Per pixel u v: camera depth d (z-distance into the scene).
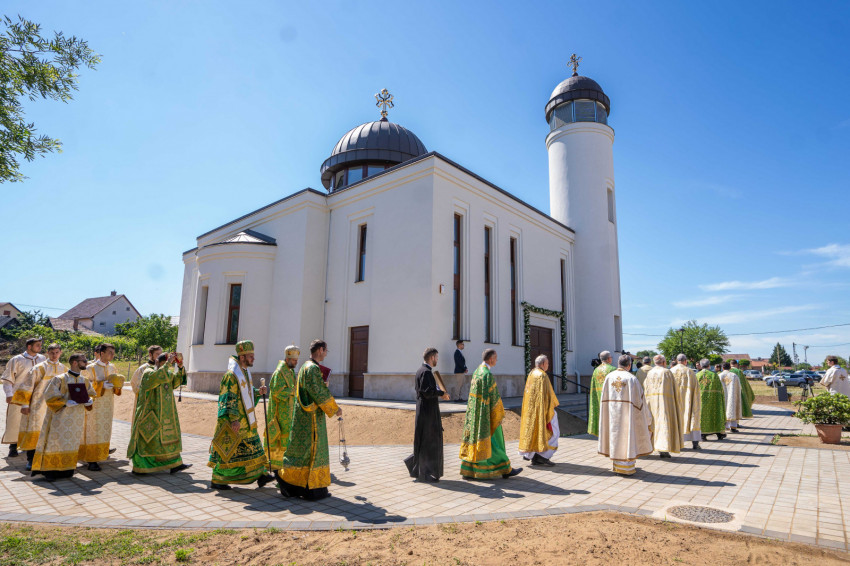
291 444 5.58
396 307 14.53
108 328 61.75
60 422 6.54
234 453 5.92
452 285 14.58
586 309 21.03
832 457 8.15
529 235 18.61
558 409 13.48
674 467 7.43
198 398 14.29
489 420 6.64
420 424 6.60
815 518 4.69
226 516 4.84
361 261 16.55
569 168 22.42
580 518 4.70
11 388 8.09
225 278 17.64
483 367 6.87
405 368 13.91
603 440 7.11
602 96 23.03
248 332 17.06
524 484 6.28
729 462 7.80
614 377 7.11
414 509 5.10
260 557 3.70
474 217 15.78
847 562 3.59
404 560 3.62
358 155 19.98
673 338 43.69
